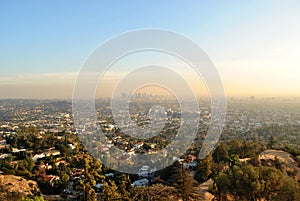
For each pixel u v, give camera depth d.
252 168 16.14
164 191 17.62
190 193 18.86
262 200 15.66
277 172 15.66
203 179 25.92
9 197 21.16
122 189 18.70
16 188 23.28
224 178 17.31
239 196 16.38
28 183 25.22
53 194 25.45
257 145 37.72
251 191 15.25
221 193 19.00
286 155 33.75
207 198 20.17
